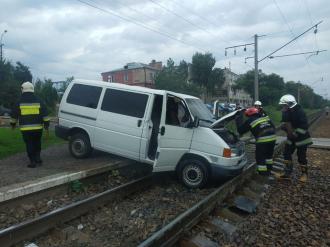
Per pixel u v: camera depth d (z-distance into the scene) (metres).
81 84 9.18
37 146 8.05
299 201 7.30
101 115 8.64
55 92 45.81
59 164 8.38
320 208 6.91
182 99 8.16
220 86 73.56
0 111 36.06
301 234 5.54
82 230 5.39
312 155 14.16
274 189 8.31
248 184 8.52
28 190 6.17
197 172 7.82
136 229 5.50
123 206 6.57
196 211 5.71
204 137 7.82
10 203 5.89
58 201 6.49
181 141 7.92
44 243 4.84
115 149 8.46
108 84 8.78
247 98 93.00
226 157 7.64
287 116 8.90
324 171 10.74
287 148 9.12
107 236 5.21
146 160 7.98
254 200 7.22
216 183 8.44
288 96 8.90
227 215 6.24
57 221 5.39
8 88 41.09
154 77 56.91
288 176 9.12
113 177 8.38
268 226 5.86
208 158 7.75
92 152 9.83
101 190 7.53
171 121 7.88
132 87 8.46
